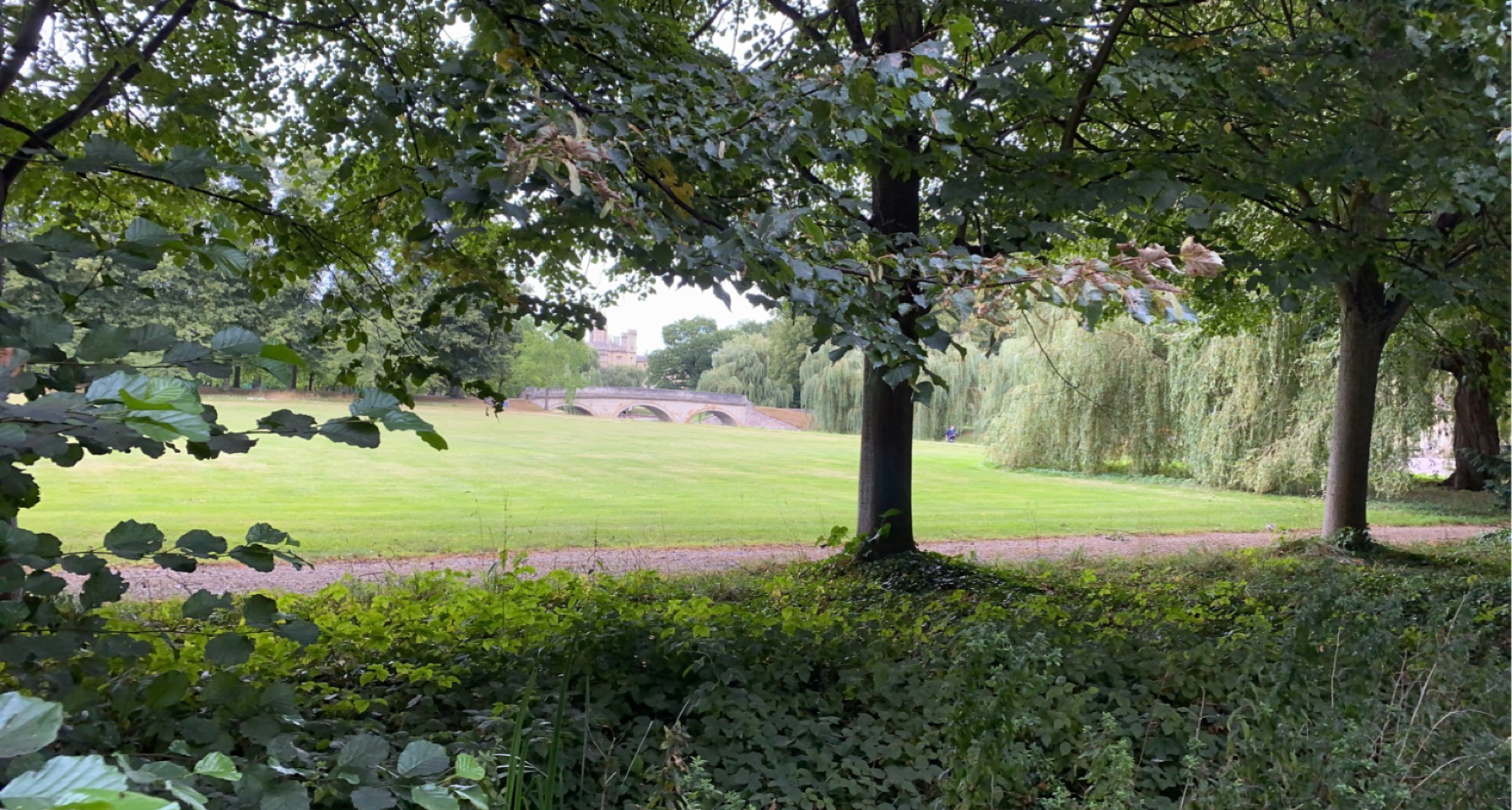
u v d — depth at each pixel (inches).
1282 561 389.7
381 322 220.1
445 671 164.4
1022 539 548.1
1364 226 345.1
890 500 367.9
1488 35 228.8
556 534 514.9
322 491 738.8
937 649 185.2
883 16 289.6
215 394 1569.9
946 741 138.2
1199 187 259.0
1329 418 785.6
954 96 239.9
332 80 191.0
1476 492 850.1
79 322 75.8
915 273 144.3
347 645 176.1
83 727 79.5
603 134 118.4
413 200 209.5
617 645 174.1
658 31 179.2
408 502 679.1
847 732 151.8
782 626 193.3
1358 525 451.8
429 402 2319.1
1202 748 138.8
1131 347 971.9
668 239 117.3
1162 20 299.0
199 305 1455.5
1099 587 325.4
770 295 129.0
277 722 76.9
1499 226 301.6
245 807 62.6
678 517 626.2
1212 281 271.4
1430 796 108.4
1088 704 157.6
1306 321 725.9
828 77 137.3
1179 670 169.2
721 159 131.3
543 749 124.3
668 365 4023.1
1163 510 716.7
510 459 1115.9
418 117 153.9
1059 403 993.5
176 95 162.6
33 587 74.1
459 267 179.3
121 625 88.7
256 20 218.5
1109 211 220.5
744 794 130.5
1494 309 295.1
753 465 1157.7
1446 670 142.2
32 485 78.2
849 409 1743.4
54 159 78.3
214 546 79.1
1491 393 614.9
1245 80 255.1
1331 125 263.6
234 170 80.0
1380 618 156.5
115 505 593.3
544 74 135.8
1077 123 270.7
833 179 321.7
